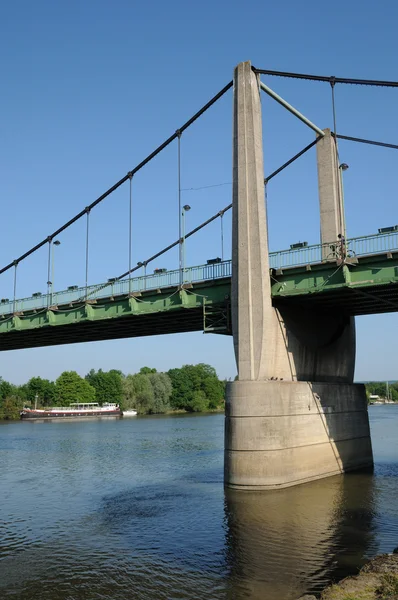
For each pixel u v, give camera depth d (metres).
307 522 24.84
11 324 48.78
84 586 18.33
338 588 15.97
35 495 33.97
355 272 31.28
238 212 34.38
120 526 25.61
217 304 35.97
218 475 39.16
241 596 16.84
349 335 42.97
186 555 20.95
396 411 168.75
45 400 173.75
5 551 22.36
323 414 37.25
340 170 41.81
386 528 23.62
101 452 56.97
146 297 39.53
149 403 161.25
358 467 40.59
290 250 33.47
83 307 43.38
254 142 34.50
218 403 181.50
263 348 33.00
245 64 35.53
